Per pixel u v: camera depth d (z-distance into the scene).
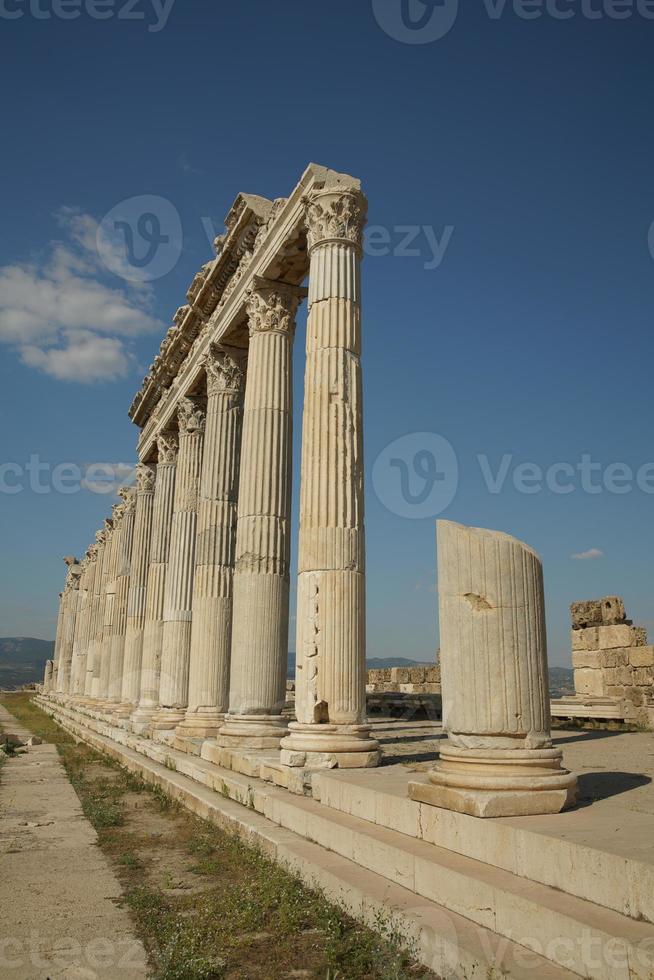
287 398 17.55
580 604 25.48
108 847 10.94
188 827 12.30
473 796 6.94
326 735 11.83
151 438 29.92
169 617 22.92
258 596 15.97
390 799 8.37
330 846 8.73
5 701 84.75
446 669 7.77
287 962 6.25
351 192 14.62
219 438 21.00
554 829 6.19
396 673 34.38
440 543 8.08
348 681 12.18
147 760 19.44
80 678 52.75
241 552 16.44
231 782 12.89
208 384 21.80
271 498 16.56
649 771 10.50
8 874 9.41
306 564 12.89
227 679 19.30
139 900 7.99
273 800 10.80
